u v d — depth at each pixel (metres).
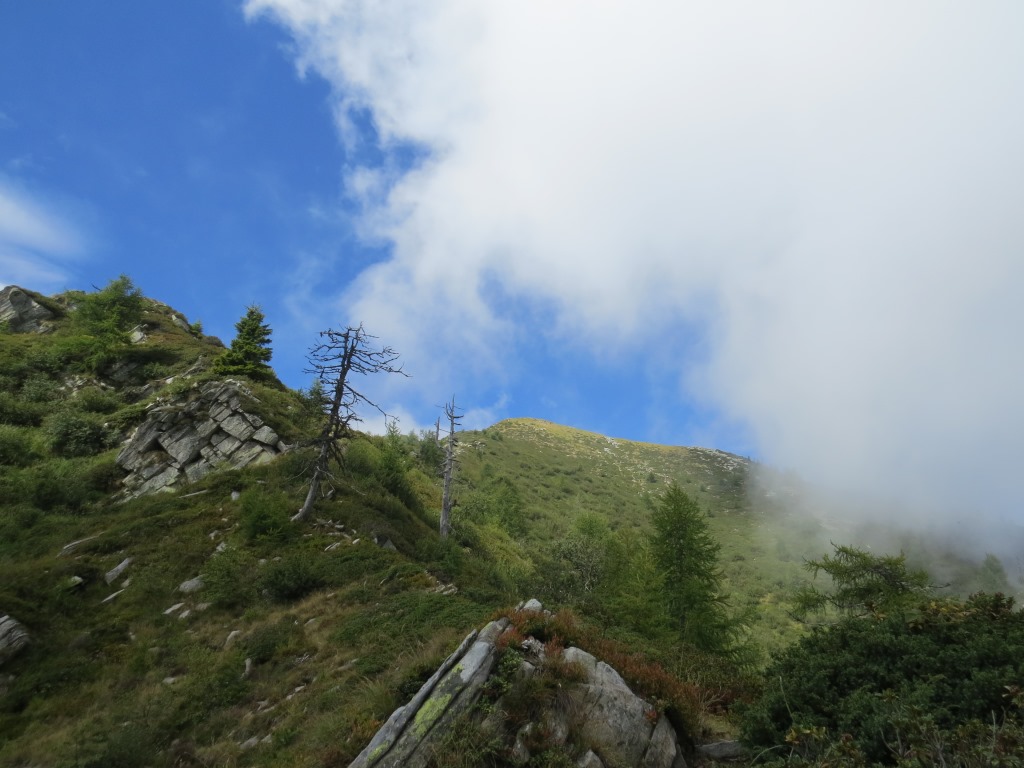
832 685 7.41
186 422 35.84
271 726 12.03
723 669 11.62
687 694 9.12
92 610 19.27
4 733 13.38
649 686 8.82
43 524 26.50
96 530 26.03
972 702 5.77
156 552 23.14
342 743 8.54
